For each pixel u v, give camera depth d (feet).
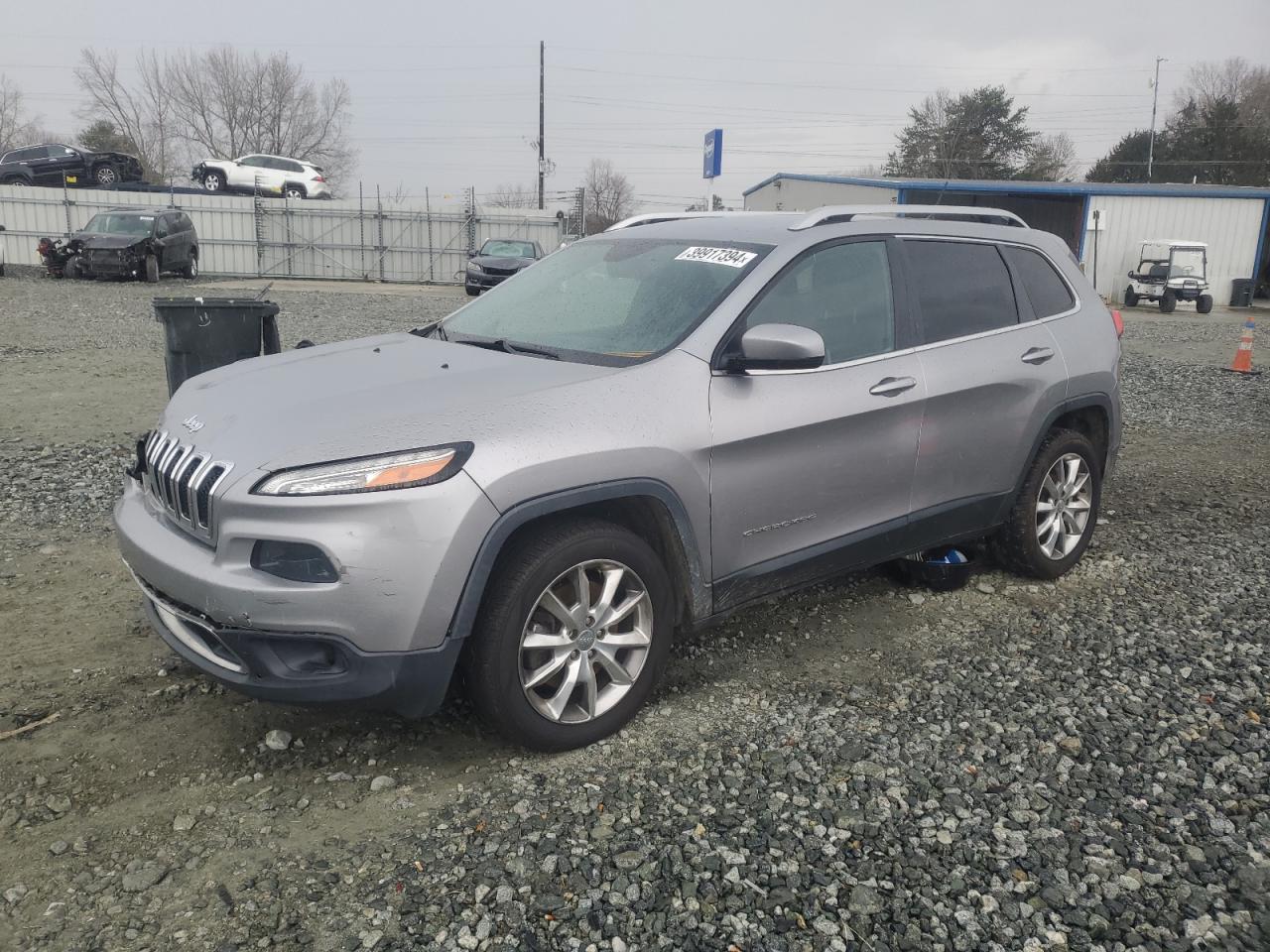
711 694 12.47
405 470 9.55
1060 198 116.98
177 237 87.51
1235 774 10.73
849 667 13.34
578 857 9.11
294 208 116.57
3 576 15.71
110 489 20.71
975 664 13.46
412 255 119.34
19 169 117.80
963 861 9.21
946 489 14.46
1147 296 100.94
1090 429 17.51
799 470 12.43
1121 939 8.25
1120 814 9.96
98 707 11.72
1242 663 13.53
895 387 13.35
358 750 10.94
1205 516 21.12
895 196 118.21
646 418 10.98
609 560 10.77
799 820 9.74
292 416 10.36
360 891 8.62
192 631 10.32
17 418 27.53
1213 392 39.93
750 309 12.26
